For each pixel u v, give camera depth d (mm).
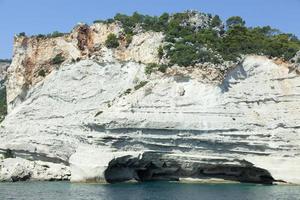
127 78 83938
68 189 62750
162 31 86938
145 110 75750
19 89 92938
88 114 81188
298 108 75188
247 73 78625
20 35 95875
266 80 78062
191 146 73812
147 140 73938
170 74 78250
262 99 76562
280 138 72312
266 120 74438
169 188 65438
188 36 85188
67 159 78812
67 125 81062
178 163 74625
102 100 82875
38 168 76750
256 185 70875
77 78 85875
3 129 89125
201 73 77000
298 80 77000
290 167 70750
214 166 74250
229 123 73750
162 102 76375
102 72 85062
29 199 52594
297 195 56938
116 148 73688
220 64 77000
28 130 85500
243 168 75000
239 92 76938
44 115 85625
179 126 73875
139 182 74625
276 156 71688
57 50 91000
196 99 75875
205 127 73625
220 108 74938
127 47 86062
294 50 81375
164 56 82062
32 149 82188
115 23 89062
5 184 69375
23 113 88000
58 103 85562
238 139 72938
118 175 75188
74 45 88750
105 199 52656
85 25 89438
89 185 68562
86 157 73562
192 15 91688
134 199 52844
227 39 84812
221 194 58125
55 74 88375
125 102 76812
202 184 72188
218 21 92438
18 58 94938
